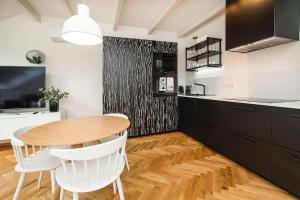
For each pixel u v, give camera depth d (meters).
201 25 3.98
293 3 2.12
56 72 3.78
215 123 2.83
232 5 2.66
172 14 3.57
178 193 1.84
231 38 2.68
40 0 3.06
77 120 2.12
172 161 2.62
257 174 2.13
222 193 1.83
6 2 3.09
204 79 4.04
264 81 2.63
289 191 1.71
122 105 3.68
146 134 3.91
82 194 1.82
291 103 1.86
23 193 1.83
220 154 2.84
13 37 3.52
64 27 1.72
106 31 4.11
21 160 1.48
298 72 2.19
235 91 3.18
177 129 4.20
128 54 3.70
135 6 3.24
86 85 3.98
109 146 1.25
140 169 2.37
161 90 4.15
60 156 1.16
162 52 4.01
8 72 3.32
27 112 3.38
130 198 1.76
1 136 3.06
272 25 2.03
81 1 3.05
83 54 3.94
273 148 1.86
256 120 2.06
